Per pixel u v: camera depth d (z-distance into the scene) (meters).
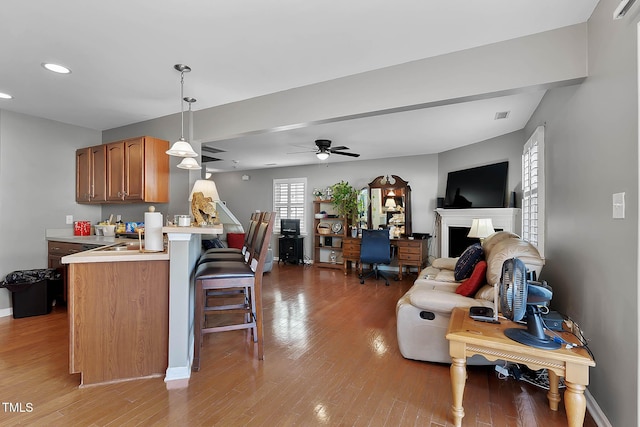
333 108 2.80
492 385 2.12
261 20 1.97
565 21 1.99
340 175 7.07
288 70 2.64
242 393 1.99
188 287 2.21
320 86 2.86
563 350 1.51
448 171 5.73
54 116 3.82
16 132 3.66
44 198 3.90
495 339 1.62
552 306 2.75
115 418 1.73
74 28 2.04
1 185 3.55
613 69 1.64
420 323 2.42
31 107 3.51
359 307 3.88
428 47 2.29
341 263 6.98
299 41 2.21
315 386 2.09
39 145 3.85
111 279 2.10
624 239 1.52
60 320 3.32
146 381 2.12
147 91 3.07
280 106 3.06
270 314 3.59
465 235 5.09
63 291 3.79
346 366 2.36
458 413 1.67
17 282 3.36
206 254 3.51
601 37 1.78
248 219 8.37
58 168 4.03
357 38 2.17
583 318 2.04
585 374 1.45
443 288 3.01
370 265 6.55
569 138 2.35
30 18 1.93
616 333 1.60
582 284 2.06
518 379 2.19
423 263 5.77
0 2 1.77
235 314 3.52
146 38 2.17
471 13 1.90
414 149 5.67
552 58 2.07
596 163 1.85
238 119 3.30
